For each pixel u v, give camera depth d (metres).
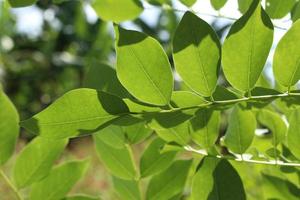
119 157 0.56
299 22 0.43
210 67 0.44
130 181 0.58
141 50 0.43
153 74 0.44
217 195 0.48
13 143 0.52
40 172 0.53
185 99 0.45
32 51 2.69
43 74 2.55
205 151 0.50
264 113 0.54
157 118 0.45
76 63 2.25
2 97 0.52
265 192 0.59
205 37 0.43
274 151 0.52
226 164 0.48
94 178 1.79
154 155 0.56
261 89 0.48
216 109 0.47
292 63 0.44
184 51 0.44
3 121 0.52
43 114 0.43
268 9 0.55
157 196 0.57
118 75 0.43
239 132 0.50
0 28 2.45
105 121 0.44
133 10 0.61
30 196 0.54
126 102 0.44
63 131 0.44
